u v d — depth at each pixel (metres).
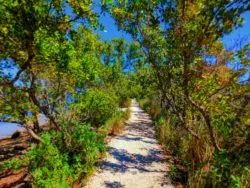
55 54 5.95
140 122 19.45
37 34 5.46
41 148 7.12
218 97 6.34
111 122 15.12
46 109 9.03
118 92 22.45
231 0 4.87
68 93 9.71
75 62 7.10
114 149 11.18
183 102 8.24
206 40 5.33
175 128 12.66
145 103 30.53
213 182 5.95
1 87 7.38
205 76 6.52
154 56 7.64
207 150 7.07
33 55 5.93
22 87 8.22
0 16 5.06
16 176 9.42
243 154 5.91
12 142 17.97
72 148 8.30
